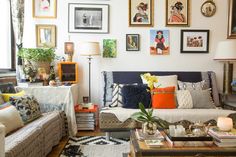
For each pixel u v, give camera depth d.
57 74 3.99
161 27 4.08
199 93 3.52
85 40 4.05
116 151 2.82
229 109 3.50
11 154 1.65
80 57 4.07
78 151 2.80
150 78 2.28
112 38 4.05
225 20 4.11
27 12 3.97
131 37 4.05
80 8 4.00
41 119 2.71
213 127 2.21
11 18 3.75
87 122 3.63
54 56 3.88
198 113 3.06
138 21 4.05
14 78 3.61
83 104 3.80
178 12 4.07
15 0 3.56
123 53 4.08
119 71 4.00
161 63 4.11
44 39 4.01
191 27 4.10
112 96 3.68
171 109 3.25
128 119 3.10
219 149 1.79
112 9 4.03
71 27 4.02
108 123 3.12
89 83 4.09
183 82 3.82
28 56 3.58
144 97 3.39
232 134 1.92
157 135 2.09
